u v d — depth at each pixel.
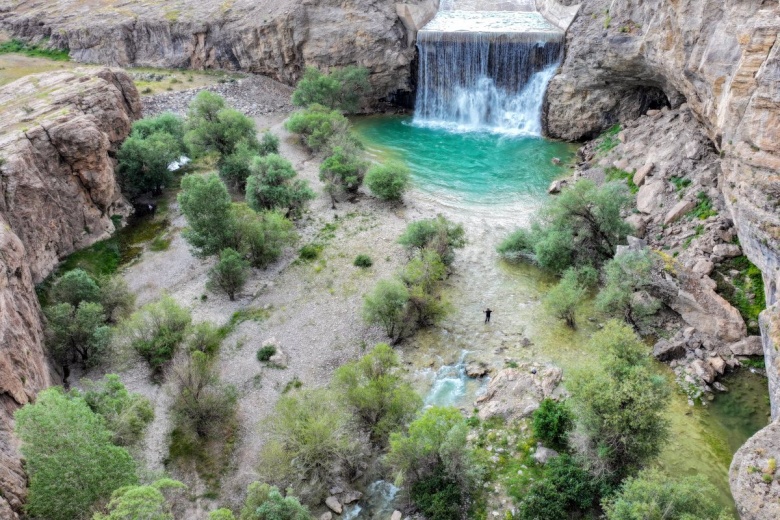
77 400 27.17
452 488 27.92
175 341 37.94
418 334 40.06
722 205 42.84
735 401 33.06
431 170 64.12
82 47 91.62
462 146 70.44
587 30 63.16
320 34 79.50
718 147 41.88
